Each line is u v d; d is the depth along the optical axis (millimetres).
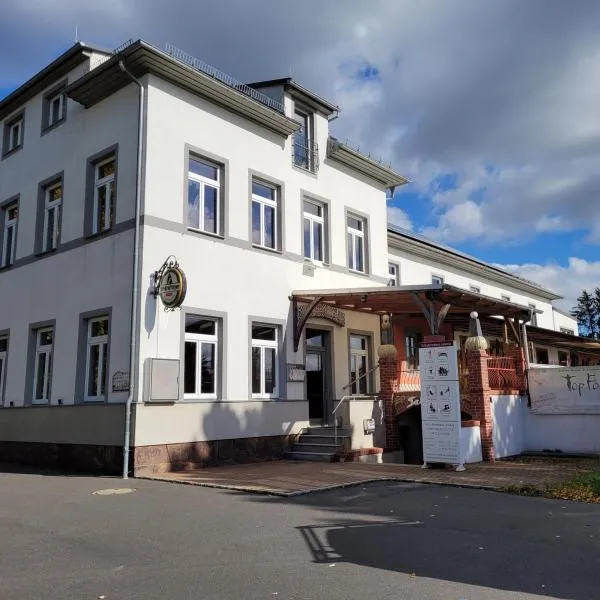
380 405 16422
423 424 13250
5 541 6727
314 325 17266
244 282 15211
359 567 5719
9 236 17938
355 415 15516
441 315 14148
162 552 6230
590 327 77812
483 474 11945
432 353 13344
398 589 5062
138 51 13336
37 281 16000
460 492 10102
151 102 13750
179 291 12664
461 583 5234
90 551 6281
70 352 14461
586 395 15570
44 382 15453
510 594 4945
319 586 5137
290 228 16891
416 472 12289
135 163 13586
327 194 18500
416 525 7562
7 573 5504
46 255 15844
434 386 13234
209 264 14406
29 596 4871
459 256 27109
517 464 13602
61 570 5598
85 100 15125
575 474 11828
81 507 8820
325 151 18625
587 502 9117
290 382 15984
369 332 19281
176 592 4965
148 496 9773
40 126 17047
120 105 14359
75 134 15625
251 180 15938
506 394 15625
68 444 13867
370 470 12680
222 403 14109
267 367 15766
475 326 14898
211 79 14539
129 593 4938
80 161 15297
